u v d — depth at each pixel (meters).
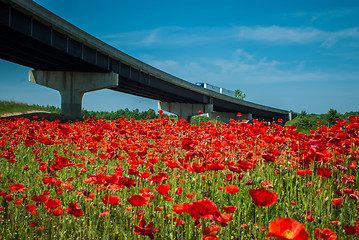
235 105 66.38
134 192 3.05
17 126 7.94
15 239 2.37
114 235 2.33
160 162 4.43
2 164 4.75
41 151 5.43
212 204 1.48
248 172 3.58
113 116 54.00
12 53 28.94
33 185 3.56
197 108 60.41
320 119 21.16
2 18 20.69
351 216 2.71
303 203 2.92
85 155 5.12
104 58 34.06
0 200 2.93
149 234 1.68
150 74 42.25
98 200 2.89
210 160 3.26
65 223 2.48
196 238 2.06
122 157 3.75
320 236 1.58
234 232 2.35
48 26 25.14
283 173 3.76
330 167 3.61
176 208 1.83
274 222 1.10
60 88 35.84
